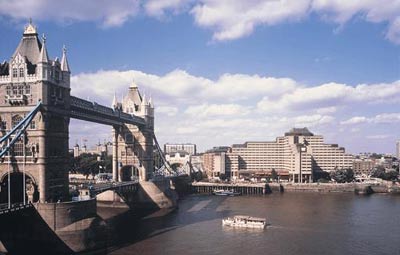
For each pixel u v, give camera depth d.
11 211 106.81
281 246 129.00
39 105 119.25
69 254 115.25
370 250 125.81
